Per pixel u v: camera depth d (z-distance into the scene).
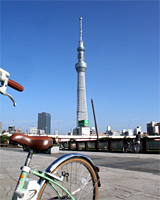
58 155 13.92
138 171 6.36
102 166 7.66
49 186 2.06
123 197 3.51
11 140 1.87
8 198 3.48
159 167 7.26
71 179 2.22
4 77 1.77
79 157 2.29
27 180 1.91
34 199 1.89
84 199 2.29
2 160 10.40
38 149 1.96
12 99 1.85
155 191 3.92
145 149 13.84
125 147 14.67
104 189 4.06
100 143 18.08
